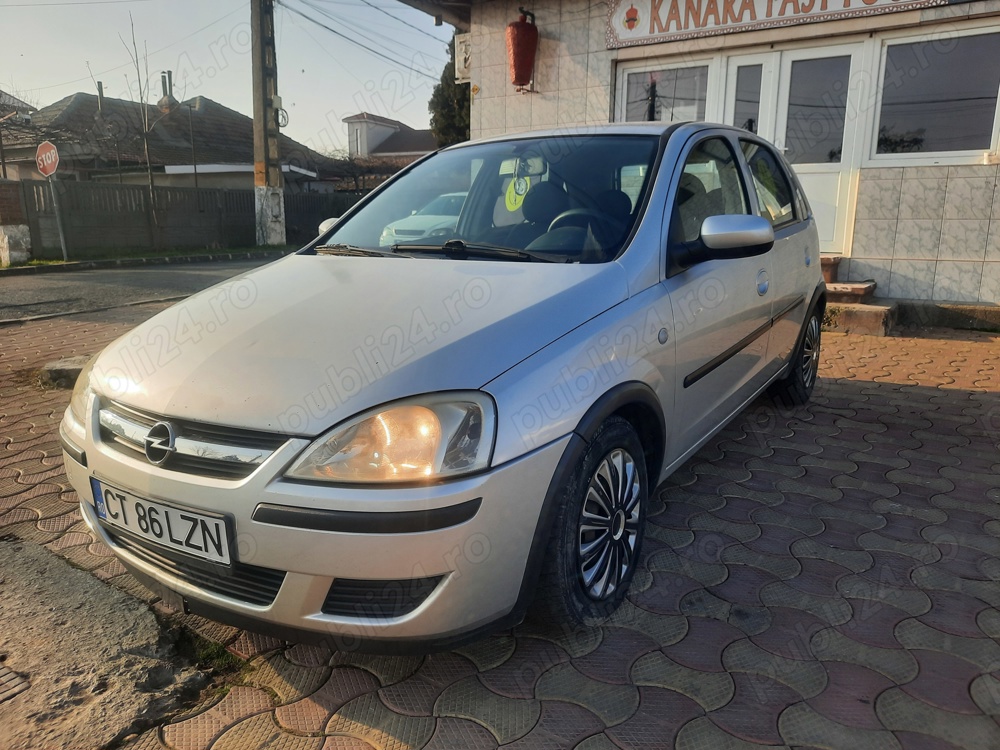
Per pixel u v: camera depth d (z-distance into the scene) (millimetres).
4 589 2527
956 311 6559
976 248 6473
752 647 2178
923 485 3318
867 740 1806
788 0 6625
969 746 1781
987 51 6137
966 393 4746
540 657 2154
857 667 2078
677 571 2613
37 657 2166
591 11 7535
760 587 2502
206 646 2240
